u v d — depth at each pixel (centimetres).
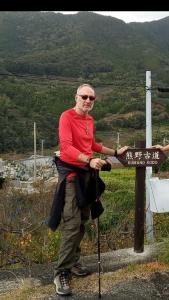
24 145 4962
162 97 4181
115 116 5166
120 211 779
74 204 370
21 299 387
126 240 616
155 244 528
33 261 545
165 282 417
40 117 5547
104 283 414
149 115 596
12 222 751
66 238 375
